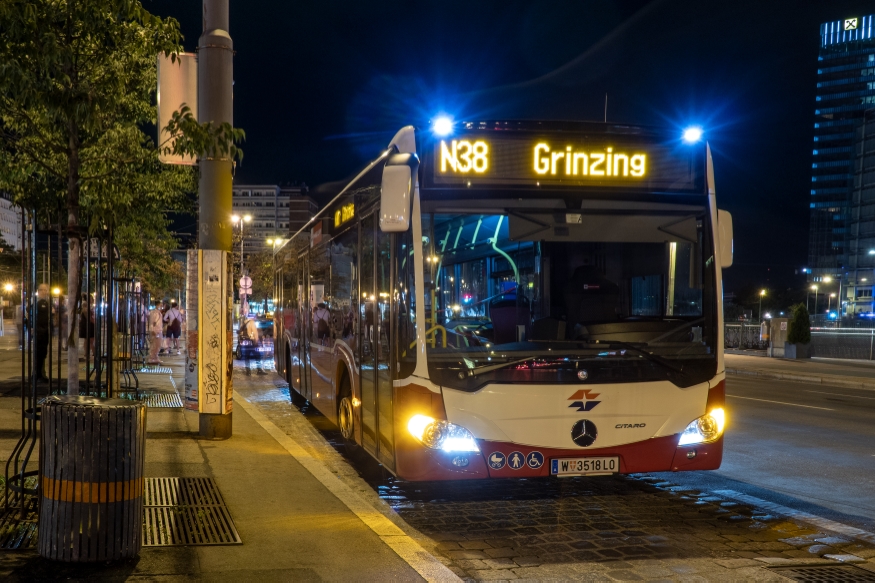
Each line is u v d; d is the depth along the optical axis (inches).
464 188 258.2
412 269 251.3
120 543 187.3
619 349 254.7
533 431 247.1
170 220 615.5
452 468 244.8
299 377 523.2
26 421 389.1
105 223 288.8
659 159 271.6
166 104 353.4
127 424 187.3
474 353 249.0
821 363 1229.1
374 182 296.5
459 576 203.8
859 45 5713.6
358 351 323.6
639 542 236.1
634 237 263.9
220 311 366.0
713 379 261.1
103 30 324.8
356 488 308.8
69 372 281.7
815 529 251.6
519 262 257.6
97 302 275.0
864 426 503.2
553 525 255.0
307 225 486.9
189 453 330.0
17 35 251.0
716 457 260.2
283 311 627.5
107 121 423.5
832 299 4763.8
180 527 220.8
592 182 266.2
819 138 5851.4
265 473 292.8
